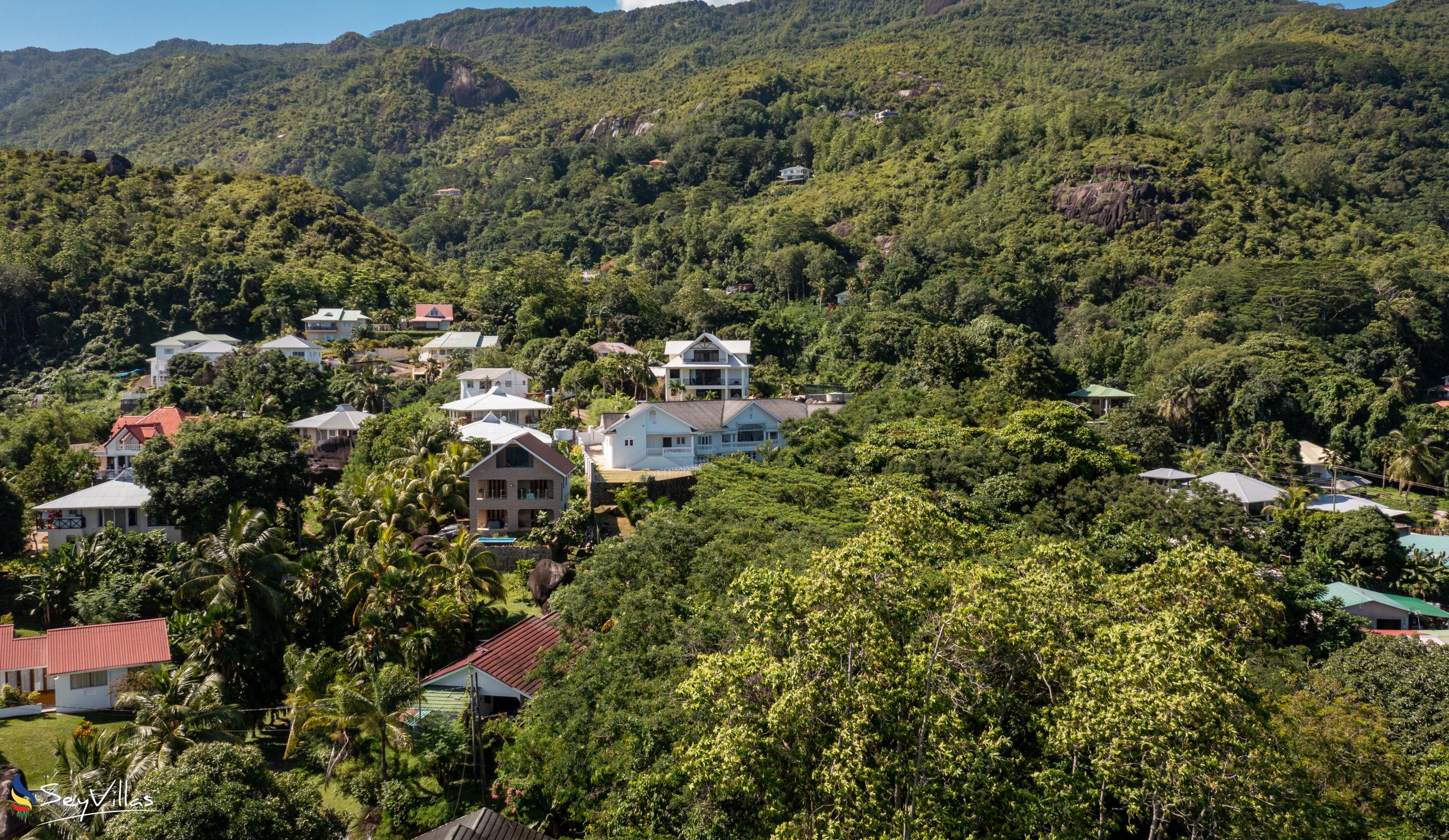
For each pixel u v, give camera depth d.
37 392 119.19
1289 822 22.59
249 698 42.50
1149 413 99.19
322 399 103.25
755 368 113.25
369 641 42.81
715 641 32.06
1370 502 83.69
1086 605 29.61
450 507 61.41
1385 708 35.25
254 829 27.11
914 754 24.81
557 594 46.47
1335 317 133.75
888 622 24.89
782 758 25.56
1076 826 23.19
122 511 62.03
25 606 53.94
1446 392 126.44
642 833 27.97
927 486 60.81
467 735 37.81
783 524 48.16
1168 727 22.12
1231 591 32.25
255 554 43.25
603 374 101.38
